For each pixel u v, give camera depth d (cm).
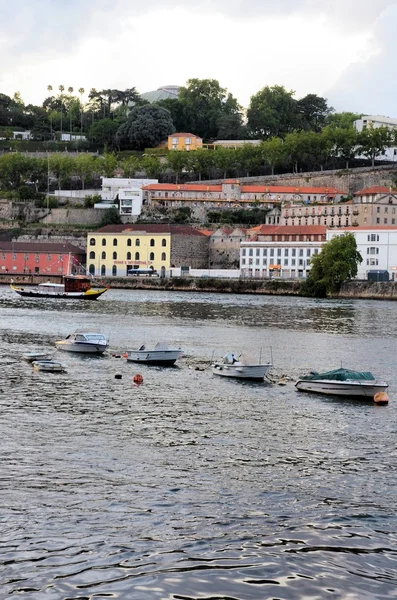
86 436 6894
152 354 11594
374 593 4094
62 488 5447
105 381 9894
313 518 5028
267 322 18400
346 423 7825
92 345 12506
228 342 14400
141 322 17950
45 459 6109
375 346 14125
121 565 4319
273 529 4838
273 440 6981
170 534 4731
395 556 4512
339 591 4103
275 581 4184
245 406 8562
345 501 5344
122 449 6494
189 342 14312
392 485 5703
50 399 8531
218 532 4772
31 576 4178
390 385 10138
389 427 7675
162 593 4034
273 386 9944
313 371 10719
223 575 4231
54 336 14675
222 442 6844
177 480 5703
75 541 4600
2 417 7506
